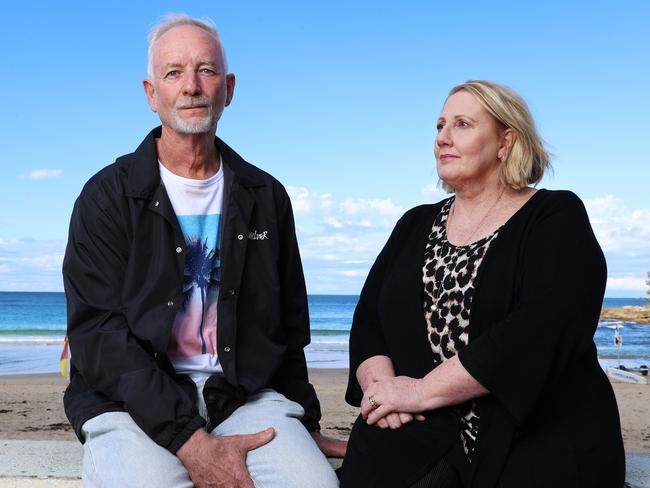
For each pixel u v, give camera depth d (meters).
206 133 3.10
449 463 2.59
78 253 3.04
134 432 2.82
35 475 3.13
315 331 44.19
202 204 3.17
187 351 3.11
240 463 2.74
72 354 3.00
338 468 3.15
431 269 2.85
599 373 2.68
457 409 2.64
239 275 3.14
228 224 3.14
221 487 2.71
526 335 2.48
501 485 2.48
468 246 2.79
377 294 3.10
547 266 2.56
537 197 2.80
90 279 3.01
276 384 3.45
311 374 19.02
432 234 2.99
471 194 2.91
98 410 2.93
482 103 2.83
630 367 23.39
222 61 3.15
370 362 2.99
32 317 57.25
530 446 2.49
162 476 2.67
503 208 2.84
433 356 2.77
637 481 3.21
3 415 10.88
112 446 2.77
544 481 2.44
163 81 3.07
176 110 3.04
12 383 15.27
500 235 2.72
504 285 2.62
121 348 2.89
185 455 2.74
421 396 2.60
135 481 2.64
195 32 3.09
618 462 2.58
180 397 2.82
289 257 3.42
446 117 2.89
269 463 2.79
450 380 2.54
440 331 2.75
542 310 2.50
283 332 3.35
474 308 2.65
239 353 3.15
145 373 2.84
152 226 3.07
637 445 9.44
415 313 2.82
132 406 2.79
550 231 2.64
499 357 2.48
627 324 51.81
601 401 2.61
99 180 3.13
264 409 3.11
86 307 2.97
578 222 2.66
